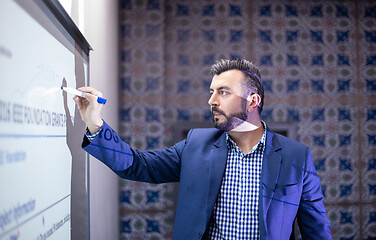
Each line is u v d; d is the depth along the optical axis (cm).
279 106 258
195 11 256
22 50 53
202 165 106
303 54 260
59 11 73
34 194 58
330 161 259
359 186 259
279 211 99
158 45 240
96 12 138
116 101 216
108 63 174
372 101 264
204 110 254
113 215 195
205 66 255
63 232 77
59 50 75
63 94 78
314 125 259
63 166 78
